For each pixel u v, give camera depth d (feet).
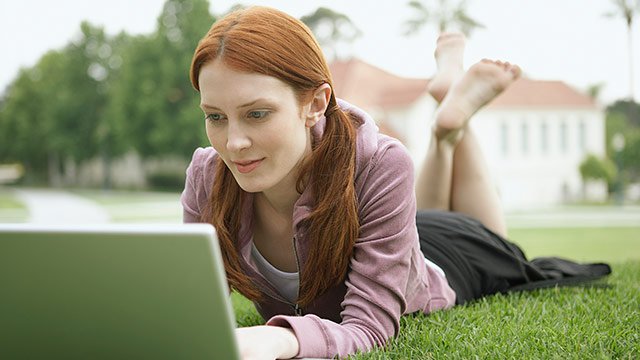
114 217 57.72
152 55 110.83
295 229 5.93
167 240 3.79
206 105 5.18
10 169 217.15
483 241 8.80
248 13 5.26
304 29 5.43
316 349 5.24
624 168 110.01
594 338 6.24
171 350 4.15
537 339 6.28
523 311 7.54
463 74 10.46
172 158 123.44
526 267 9.08
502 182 107.86
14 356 4.41
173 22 111.24
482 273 8.68
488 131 106.93
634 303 7.98
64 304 4.11
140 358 4.23
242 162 5.27
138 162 152.25
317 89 5.42
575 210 76.43
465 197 10.44
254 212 6.31
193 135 108.47
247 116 5.14
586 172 106.52
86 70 137.28
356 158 5.93
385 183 5.90
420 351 5.92
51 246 3.92
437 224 8.80
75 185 164.35
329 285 6.11
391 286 5.82
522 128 109.09
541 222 51.80
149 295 3.97
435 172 10.27
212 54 5.06
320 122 5.92
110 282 3.96
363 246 5.85
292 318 5.32
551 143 110.22
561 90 113.60
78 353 4.28
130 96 111.45
